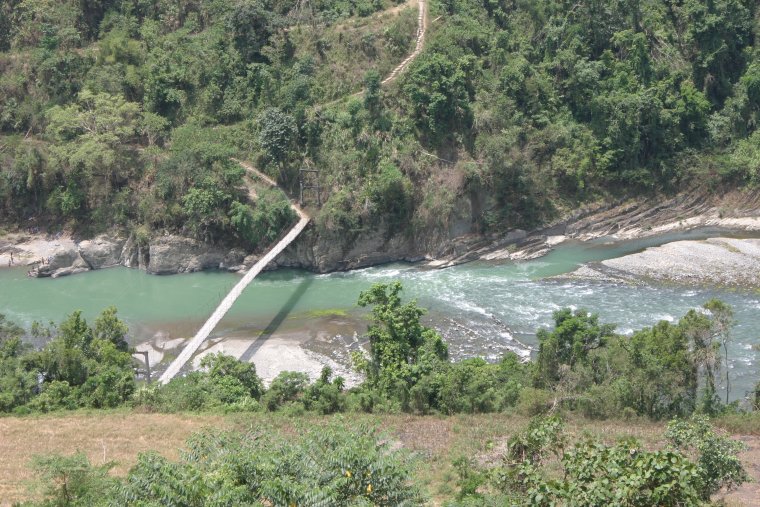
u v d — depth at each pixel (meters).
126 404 53.34
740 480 32.91
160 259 87.62
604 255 88.94
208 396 54.59
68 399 52.91
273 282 84.62
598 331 54.16
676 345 51.28
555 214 93.75
